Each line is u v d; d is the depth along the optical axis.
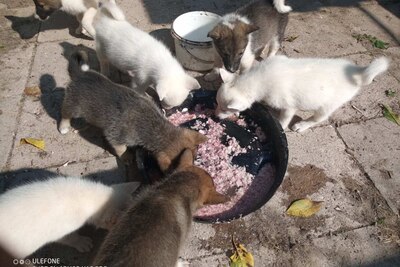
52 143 1.02
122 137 0.91
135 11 1.48
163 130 0.88
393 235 0.88
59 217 0.70
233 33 1.08
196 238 0.86
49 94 1.15
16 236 0.65
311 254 0.85
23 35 1.34
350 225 0.90
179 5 1.52
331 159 1.03
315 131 1.10
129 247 0.62
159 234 0.65
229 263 0.82
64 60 1.26
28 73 1.21
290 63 0.99
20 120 1.07
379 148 1.06
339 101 0.98
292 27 1.45
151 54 1.02
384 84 1.24
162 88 0.97
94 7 1.27
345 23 1.48
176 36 1.19
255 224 0.89
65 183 0.73
